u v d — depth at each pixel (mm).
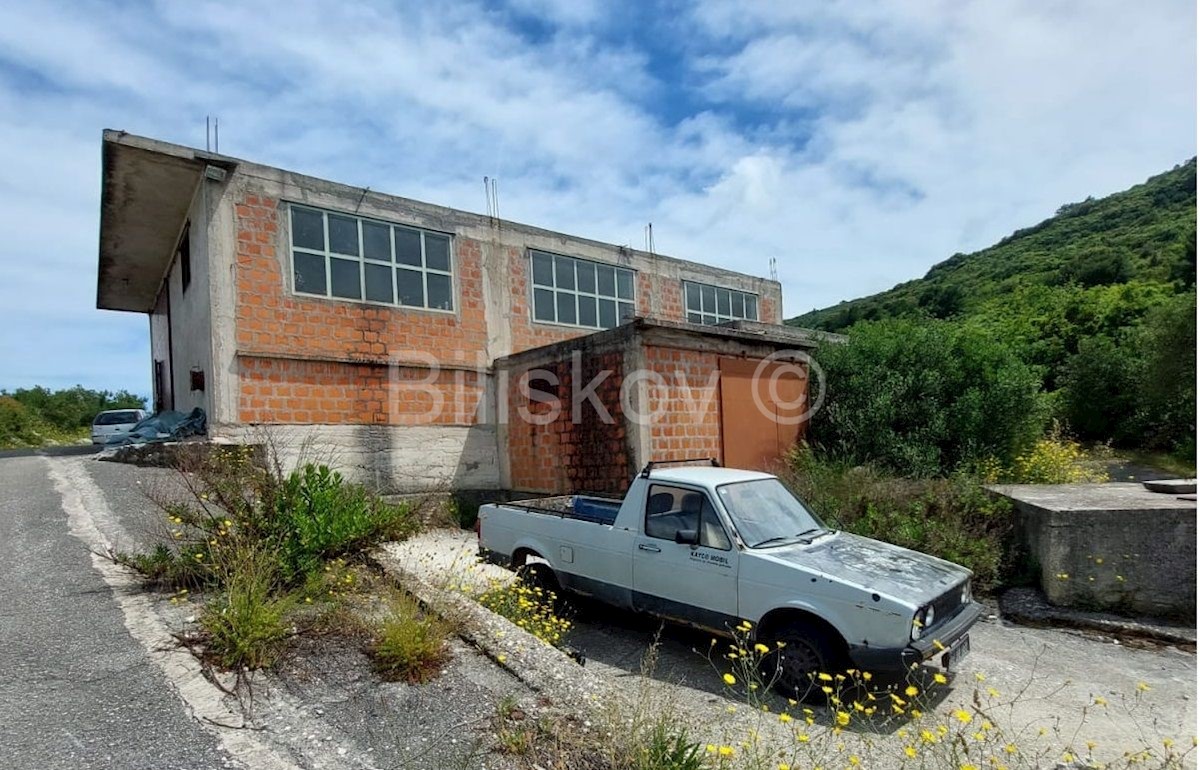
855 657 4316
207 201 10016
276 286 10484
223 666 3705
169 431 11508
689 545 5312
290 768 2834
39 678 3482
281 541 4840
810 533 5617
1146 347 17422
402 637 3885
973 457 10633
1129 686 4961
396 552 7016
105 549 5719
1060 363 21906
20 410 26734
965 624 4648
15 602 4547
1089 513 6555
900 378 11461
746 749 3320
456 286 12688
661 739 3100
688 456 9977
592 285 15492
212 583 4730
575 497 7242
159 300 17375
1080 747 3984
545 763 3033
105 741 2928
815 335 13227
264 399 10211
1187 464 14391
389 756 3008
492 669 4000
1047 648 5777
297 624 4320
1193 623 6148
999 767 3252
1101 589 6457
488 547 7043
